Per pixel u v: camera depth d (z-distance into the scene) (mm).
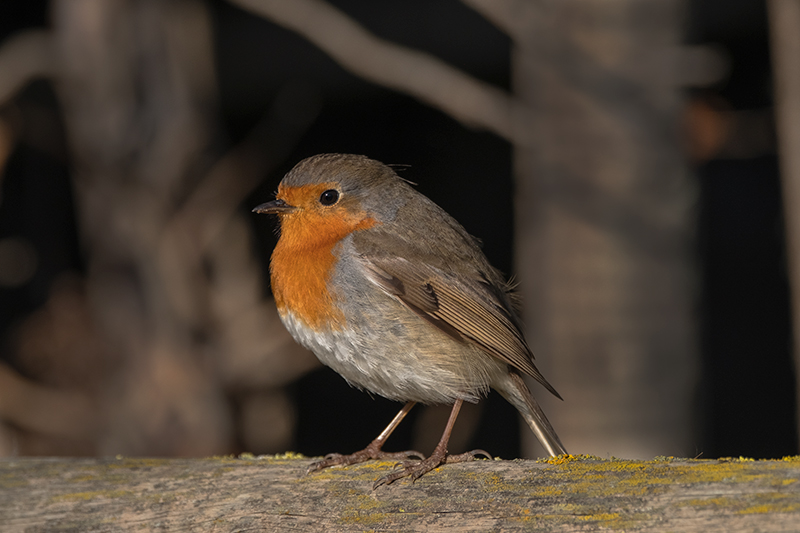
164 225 13414
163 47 13461
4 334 16312
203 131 14117
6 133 13727
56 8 13195
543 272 10500
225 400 13211
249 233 15312
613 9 9781
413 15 15969
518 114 10148
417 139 20141
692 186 10641
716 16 15641
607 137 9977
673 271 10266
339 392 19547
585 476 5059
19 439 13398
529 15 9938
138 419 12828
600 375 10273
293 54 16906
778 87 10086
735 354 19719
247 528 5449
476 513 5086
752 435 18312
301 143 19859
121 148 13266
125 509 5656
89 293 13891
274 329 13531
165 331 13195
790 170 10078
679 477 4859
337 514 5355
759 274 19922
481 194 20219
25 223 17391
